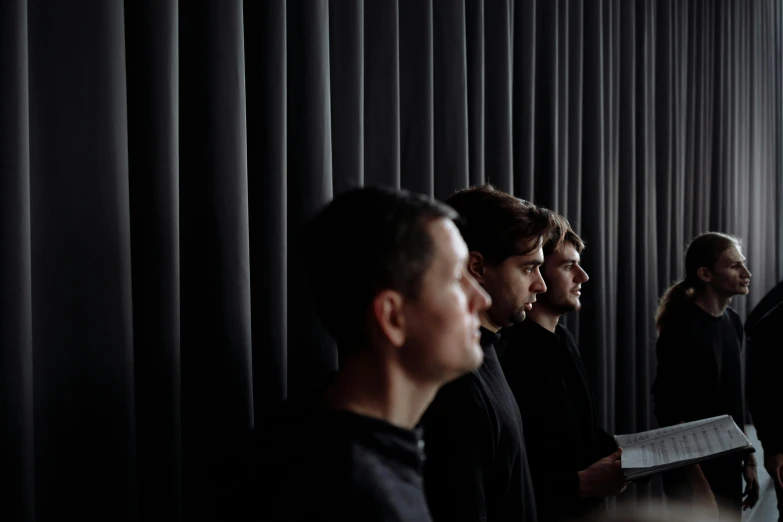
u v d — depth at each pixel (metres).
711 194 4.00
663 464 1.23
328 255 0.64
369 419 0.60
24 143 0.92
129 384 1.04
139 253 1.13
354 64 1.55
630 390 2.96
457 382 0.97
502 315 1.15
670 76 3.32
